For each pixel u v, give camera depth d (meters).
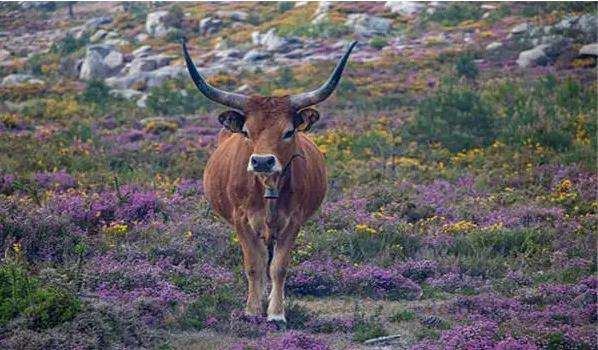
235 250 47.25
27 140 89.06
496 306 38.41
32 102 138.50
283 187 35.75
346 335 34.75
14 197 54.50
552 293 40.31
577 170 72.81
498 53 165.88
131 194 56.81
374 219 54.28
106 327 31.64
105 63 197.00
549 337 32.69
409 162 79.19
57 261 44.22
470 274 46.41
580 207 61.22
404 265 46.28
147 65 192.12
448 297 42.34
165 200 57.84
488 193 68.00
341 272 43.91
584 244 50.59
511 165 78.06
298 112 35.31
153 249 45.88
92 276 39.75
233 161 37.38
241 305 37.94
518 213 58.91
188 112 130.62
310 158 39.44
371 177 73.31
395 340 33.97
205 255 46.22
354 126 105.62
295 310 37.31
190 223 51.53
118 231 48.88
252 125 34.75
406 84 144.12
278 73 166.38
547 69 147.38
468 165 80.50
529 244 50.41
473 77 143.38
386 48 189.88
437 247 50.84
